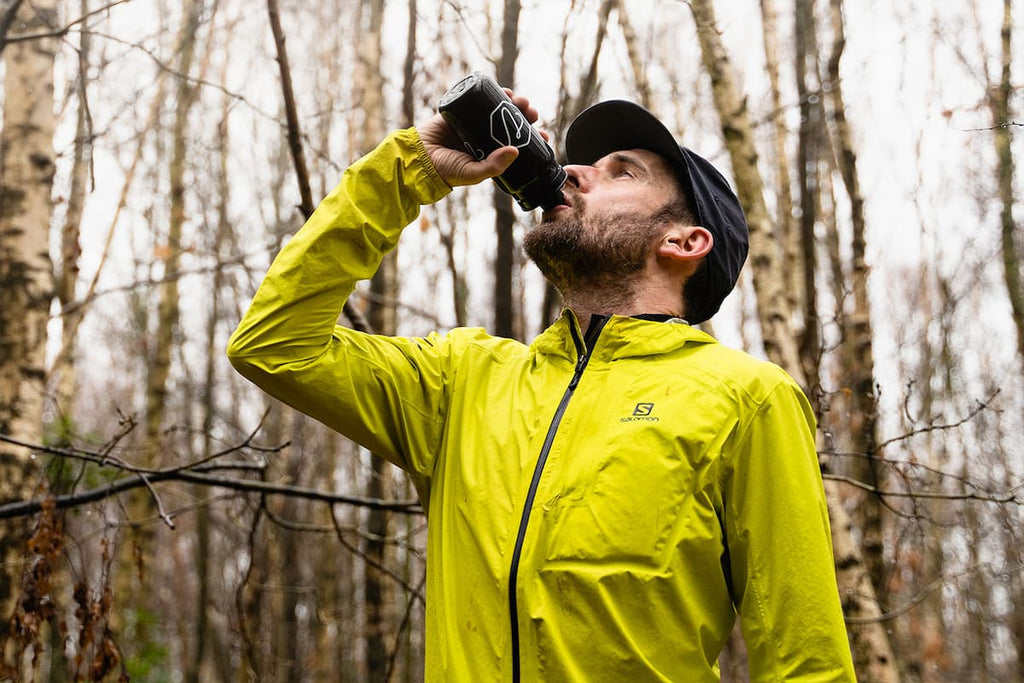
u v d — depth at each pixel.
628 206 1.78
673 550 1.43
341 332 1.74
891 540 5.88
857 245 5.19
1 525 3.80
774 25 5.63
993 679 11.87
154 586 14.36
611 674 1.37
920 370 9.80
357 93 7.77
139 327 12.48
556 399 1.60
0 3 4.25
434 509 1.65
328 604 10.70
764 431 1.51
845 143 5.30
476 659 1.44
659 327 1.62
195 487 11.26
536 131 1.75
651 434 1.48
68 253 5.22
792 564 1.44
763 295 3.58
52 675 5.32
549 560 1.44
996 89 4.46
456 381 1.76
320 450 11.42
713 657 1.49
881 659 3.36
